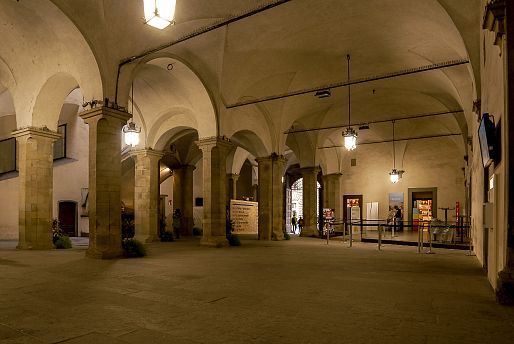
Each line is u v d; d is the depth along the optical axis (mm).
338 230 28422
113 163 11203
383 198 27188
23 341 3852
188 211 24281
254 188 31875
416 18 11547
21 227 13406
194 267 9164
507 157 5332
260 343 3816
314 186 23891
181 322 4527
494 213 6418
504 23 5316
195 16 11695
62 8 9930
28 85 13273
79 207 23609
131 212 25938
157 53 12398
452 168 24688
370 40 13711
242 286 6777
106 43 10953
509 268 5488
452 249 15281
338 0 11305
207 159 15297
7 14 11273
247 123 17750
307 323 4512
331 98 20000
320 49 14430
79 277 7629
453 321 4625
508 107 5312
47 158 13602
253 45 13703
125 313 4922
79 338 3949
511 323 4543
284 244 17062
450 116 21250
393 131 24094
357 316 4828
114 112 11062
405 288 6719
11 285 6785
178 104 16766
